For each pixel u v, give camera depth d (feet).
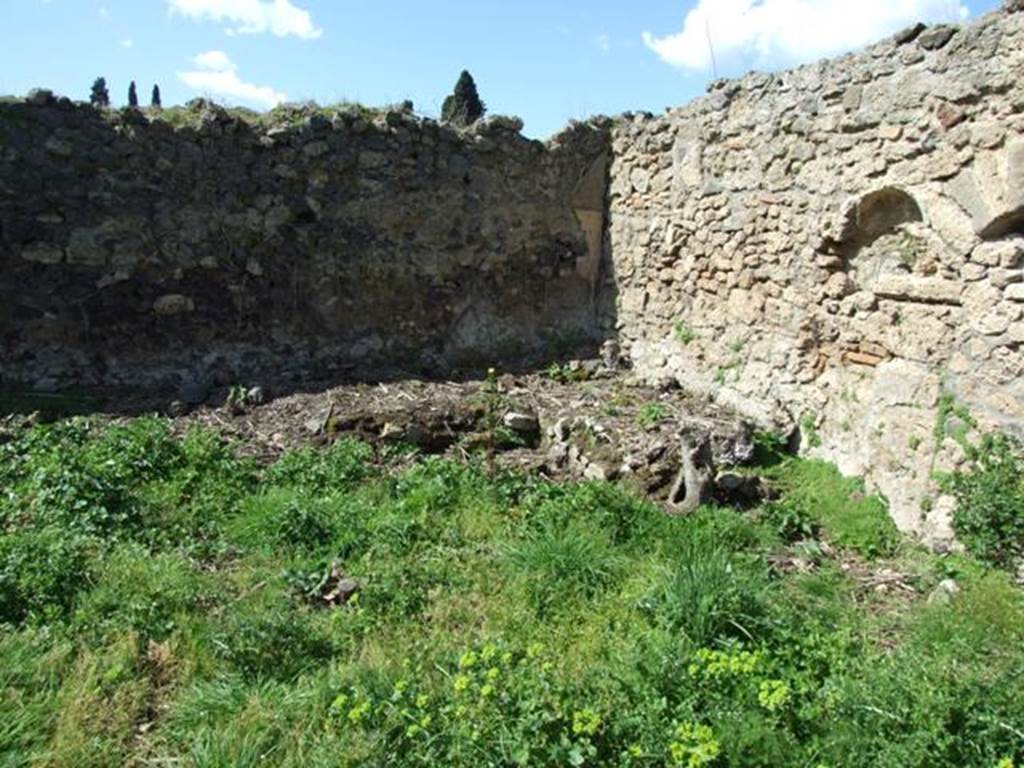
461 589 14.47
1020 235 15.96
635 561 15.56
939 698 10.36
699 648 12.31
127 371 25.39
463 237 29.66
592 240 31.45
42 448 18.98
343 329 28.27
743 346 23.99
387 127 28.27
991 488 15.49
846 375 20.33
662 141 27.45
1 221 23.86
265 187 26.89
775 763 9.83
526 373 28.58
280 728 10.74
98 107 24.99
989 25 15.99
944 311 17.37
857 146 19.33
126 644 12.12
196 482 18.28
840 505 18.93
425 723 10.28
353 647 12.65
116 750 10.36
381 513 17.22
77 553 14.19
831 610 14.28
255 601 13.88
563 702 10.53
